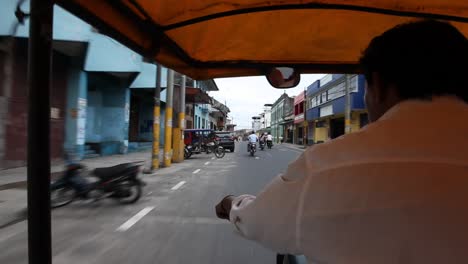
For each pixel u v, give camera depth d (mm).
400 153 842
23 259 4191
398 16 2291
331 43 2703
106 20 2029
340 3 2191
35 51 1897
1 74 11977
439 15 2244
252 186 10078
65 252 4434
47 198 1966
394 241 768
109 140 20797
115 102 20875
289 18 2369
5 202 7398
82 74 16078
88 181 7320
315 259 859
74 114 15711
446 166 803
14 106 12578
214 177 12078
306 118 46188
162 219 6145
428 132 860
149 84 21656
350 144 905
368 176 829
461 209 759
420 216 766
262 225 967
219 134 29297
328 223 828
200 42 2695
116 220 6062
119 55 16578
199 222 5938
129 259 4215
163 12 2219
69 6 1812
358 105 27172
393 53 944
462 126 862
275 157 22688
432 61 905
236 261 4195
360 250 791
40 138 1933
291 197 907
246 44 2760
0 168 12047
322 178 871
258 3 2191
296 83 3012
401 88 940
